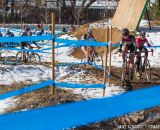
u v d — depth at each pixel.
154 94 2.40
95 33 22.78
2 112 7.90
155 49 18.78
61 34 24.92
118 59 17.05
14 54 18.80
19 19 55.06
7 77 11.92
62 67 13.47
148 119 7.28
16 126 1.91
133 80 11.25
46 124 1.94
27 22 55.38
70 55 19.94
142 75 12.27
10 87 10.55
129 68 10.85
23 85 10.80
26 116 1.96
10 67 12.93
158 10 28.50
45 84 8.84
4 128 1.89
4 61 15.79
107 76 11.70
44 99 8.44
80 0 63.12
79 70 12.98
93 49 14.35
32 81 11.56
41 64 14.52
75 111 2.06
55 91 9.22
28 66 13.23
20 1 55.25
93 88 10.11
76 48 20.08
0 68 12.73
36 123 1.94
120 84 10.92
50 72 12.85
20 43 15.84
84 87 9.73
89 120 2.05
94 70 13.12
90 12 59.50
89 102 2.15
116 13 26.52
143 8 23.03
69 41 9.80
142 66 11.73
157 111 7.47
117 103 2.22
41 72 12.80
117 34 20.89
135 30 22.91
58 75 12.52
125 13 24.77
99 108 2.13
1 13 54.75
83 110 2.08
